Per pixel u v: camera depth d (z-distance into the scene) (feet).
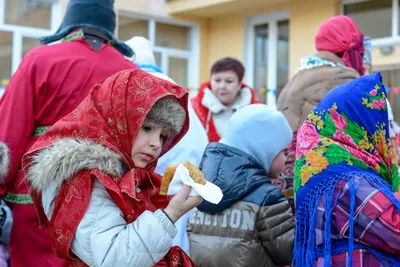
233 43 32.22
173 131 6.33
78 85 9.30
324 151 6.56
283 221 7.79
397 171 6.89
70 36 9.74
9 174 8.82
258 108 8.45
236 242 7.78
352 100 6.65
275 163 8.51
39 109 9.20
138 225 5.51
